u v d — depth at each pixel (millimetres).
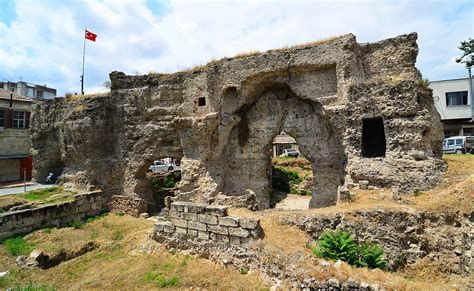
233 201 16984
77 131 20656
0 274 10766
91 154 20781
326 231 10703
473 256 9273
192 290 8914
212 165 19281
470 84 34125
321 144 17281
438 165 12938
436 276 9539
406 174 13070
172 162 41031
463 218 10039
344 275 7777
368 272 7980
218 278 9430
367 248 9797
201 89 19047
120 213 19547
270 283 8758
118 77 21781
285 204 20766
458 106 34938
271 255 9273
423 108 13484
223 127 18938
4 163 27984
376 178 13664
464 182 11445
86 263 11633
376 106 14172
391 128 13766
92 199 19109
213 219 10984
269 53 17281
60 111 23172
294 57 16578
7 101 29219
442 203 10703
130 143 21109
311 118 17719
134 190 20781
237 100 18797
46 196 19391
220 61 18969
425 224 10484
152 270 10328
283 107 18656
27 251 12977
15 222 14523
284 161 29969
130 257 11750
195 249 11281
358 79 15250
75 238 14500
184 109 19656
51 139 24469
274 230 10875
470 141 25031
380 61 15750
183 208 11844
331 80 16094
